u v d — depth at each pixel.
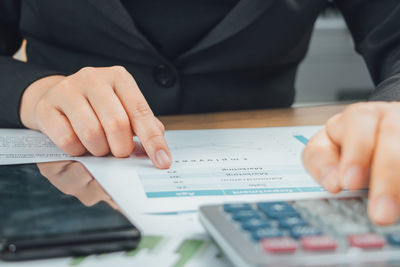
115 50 0.72
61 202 0.31
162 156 0.43
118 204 0.33
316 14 0.79
